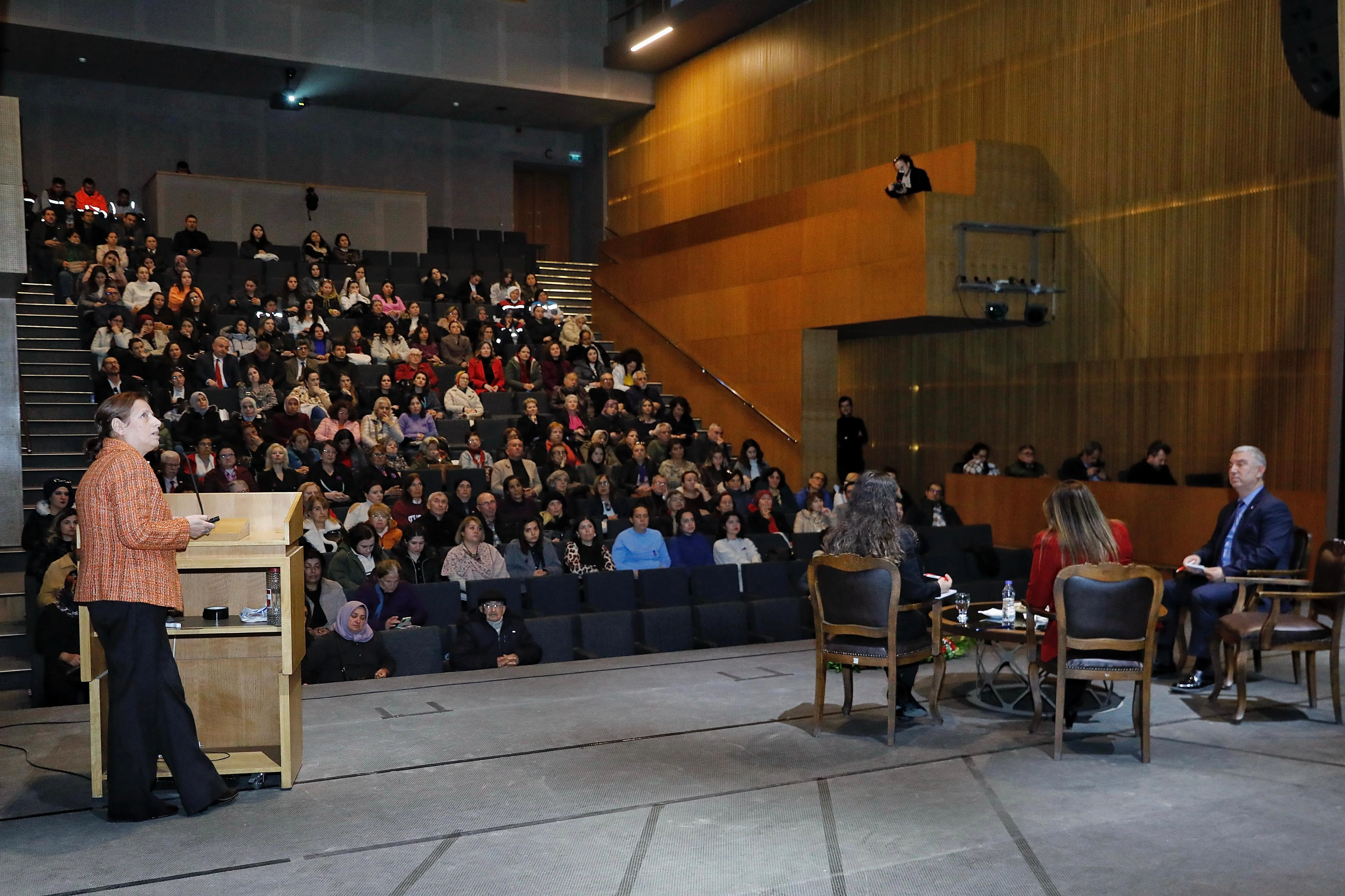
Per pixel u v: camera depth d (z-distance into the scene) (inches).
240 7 614.9
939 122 515.8
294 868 138.3
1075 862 140.3
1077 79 453.7
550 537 349.4
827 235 483.8
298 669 175.0
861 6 557.3
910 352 546.6
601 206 791.7
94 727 158.6
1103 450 449.4
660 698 223.1
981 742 194.1
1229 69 399.2
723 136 663.1
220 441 396.8
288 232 674.2
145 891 131.8
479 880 135.0
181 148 699.4
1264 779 173.6
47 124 665.0
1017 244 454.9
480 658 263.9
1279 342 385.7
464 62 673.6
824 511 409.1
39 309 487.2
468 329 562.9
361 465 416.2
